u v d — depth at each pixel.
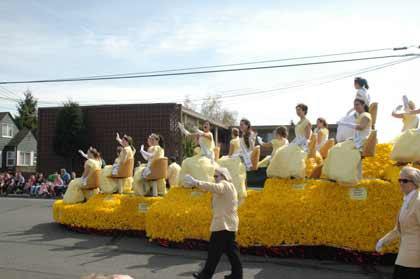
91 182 12.88
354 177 8.38
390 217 8.16
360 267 8.15
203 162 10.38
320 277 7.48
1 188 28.00
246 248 9.10
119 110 30.45
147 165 11.87
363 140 8.50
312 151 10.27
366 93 9.59
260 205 9.20
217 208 6.74
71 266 8.30
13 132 50.75
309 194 8.95
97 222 11.56
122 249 9.82
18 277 7.51
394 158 8.43
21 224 13.38
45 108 32.28
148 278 7.48
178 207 9.95
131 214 11.34
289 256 8.87
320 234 8.49
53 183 26.00
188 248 9.74
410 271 4.91
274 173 9.52
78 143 30.30
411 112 9.45
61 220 12.34
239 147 10.89
